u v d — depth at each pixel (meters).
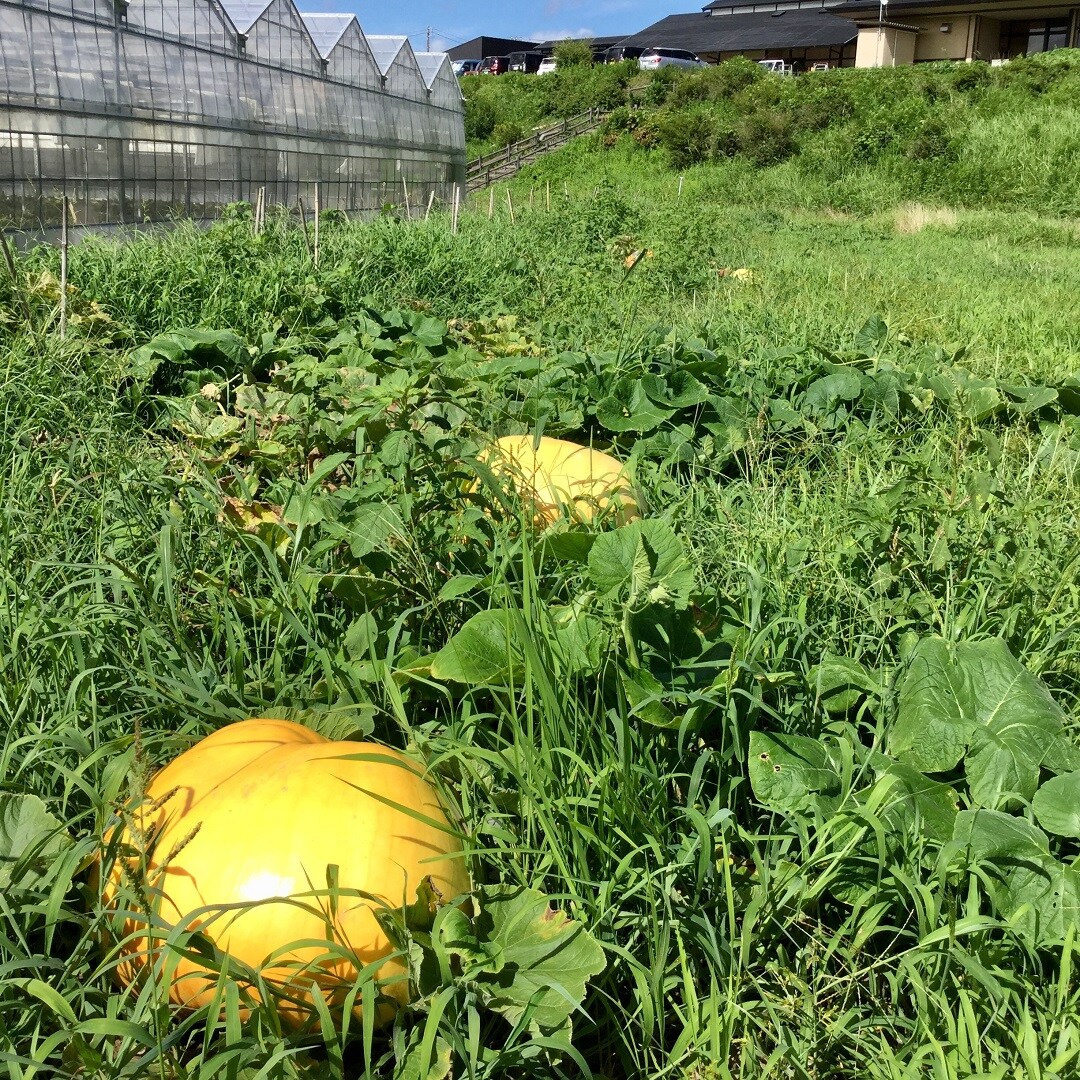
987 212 21.28
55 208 12.26
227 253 8.14
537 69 57.25
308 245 9.41
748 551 3.17
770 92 31.42
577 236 13.55
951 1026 1.75
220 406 4.54
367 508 2.79
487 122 42.28
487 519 2.96
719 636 2.54
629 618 2.24
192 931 1.74
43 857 1.89
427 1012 1.73
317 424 3.81
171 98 14.41
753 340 6.51
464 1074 1.63
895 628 2.77
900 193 23.83
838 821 2.04
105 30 12.94
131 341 6.13
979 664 2.37
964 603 2.94
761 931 1.97
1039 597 2.96
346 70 19.98
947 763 2.22
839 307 8.84
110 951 1.70
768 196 25.12
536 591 2.33
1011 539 3.06
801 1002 1.88
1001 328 8.30
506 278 9.74
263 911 1.77
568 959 1.76
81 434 3.99
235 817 1.86
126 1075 1.60
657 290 10.12
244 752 2.00
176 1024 1.77
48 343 4.95
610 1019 1.89
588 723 2.19
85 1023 1.53
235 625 2.57
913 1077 1.71
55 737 2.04
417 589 2.70
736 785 2.21
